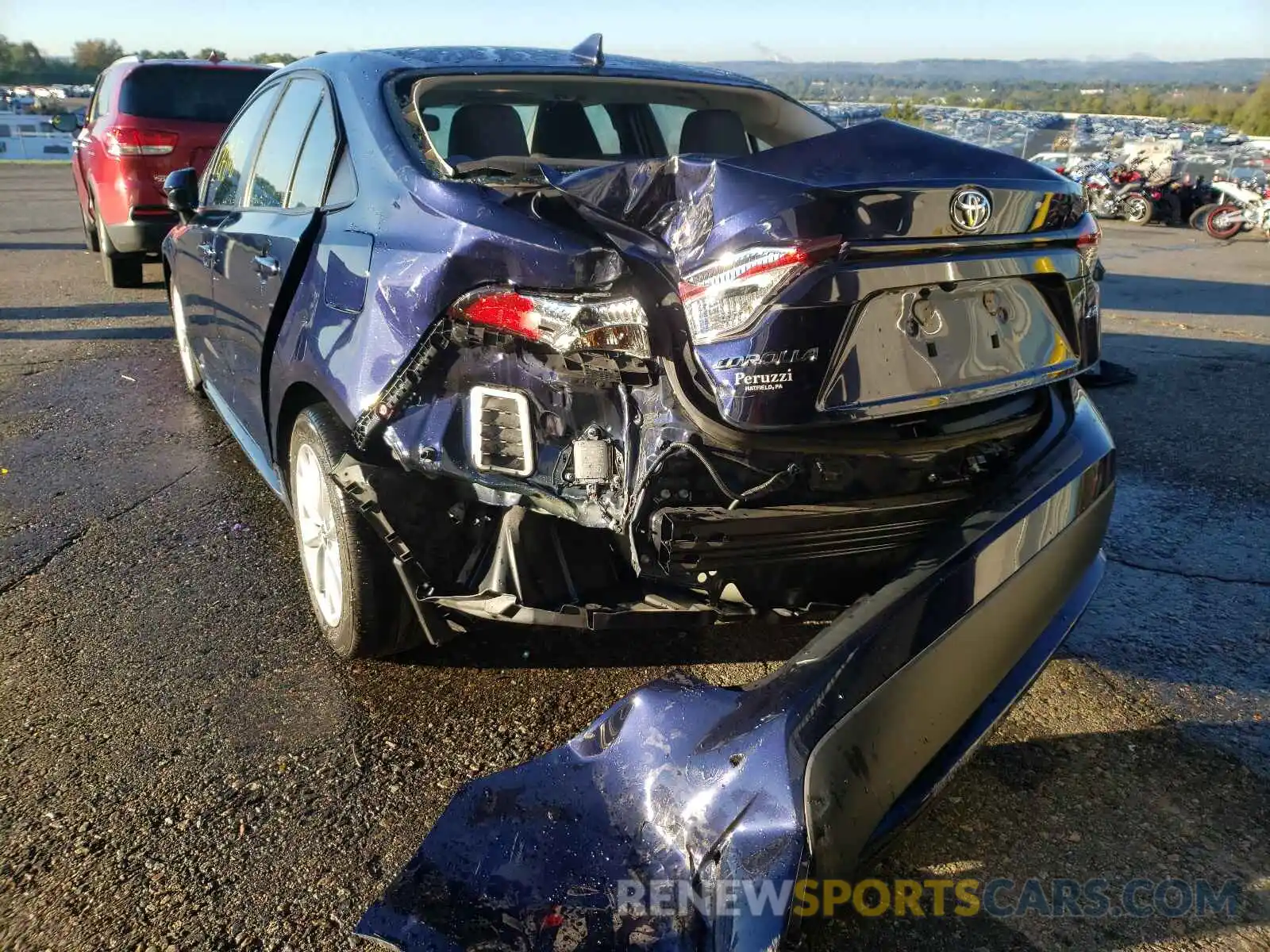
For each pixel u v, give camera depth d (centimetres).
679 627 223
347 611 262
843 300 201
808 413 204
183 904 198
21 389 580
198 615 314
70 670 282
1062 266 237
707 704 184
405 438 231
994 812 228
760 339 198
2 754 245
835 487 217
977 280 219
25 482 432
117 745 248
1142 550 368
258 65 818
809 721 173
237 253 341
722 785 169
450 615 245
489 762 243
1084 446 254
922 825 223
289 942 189
